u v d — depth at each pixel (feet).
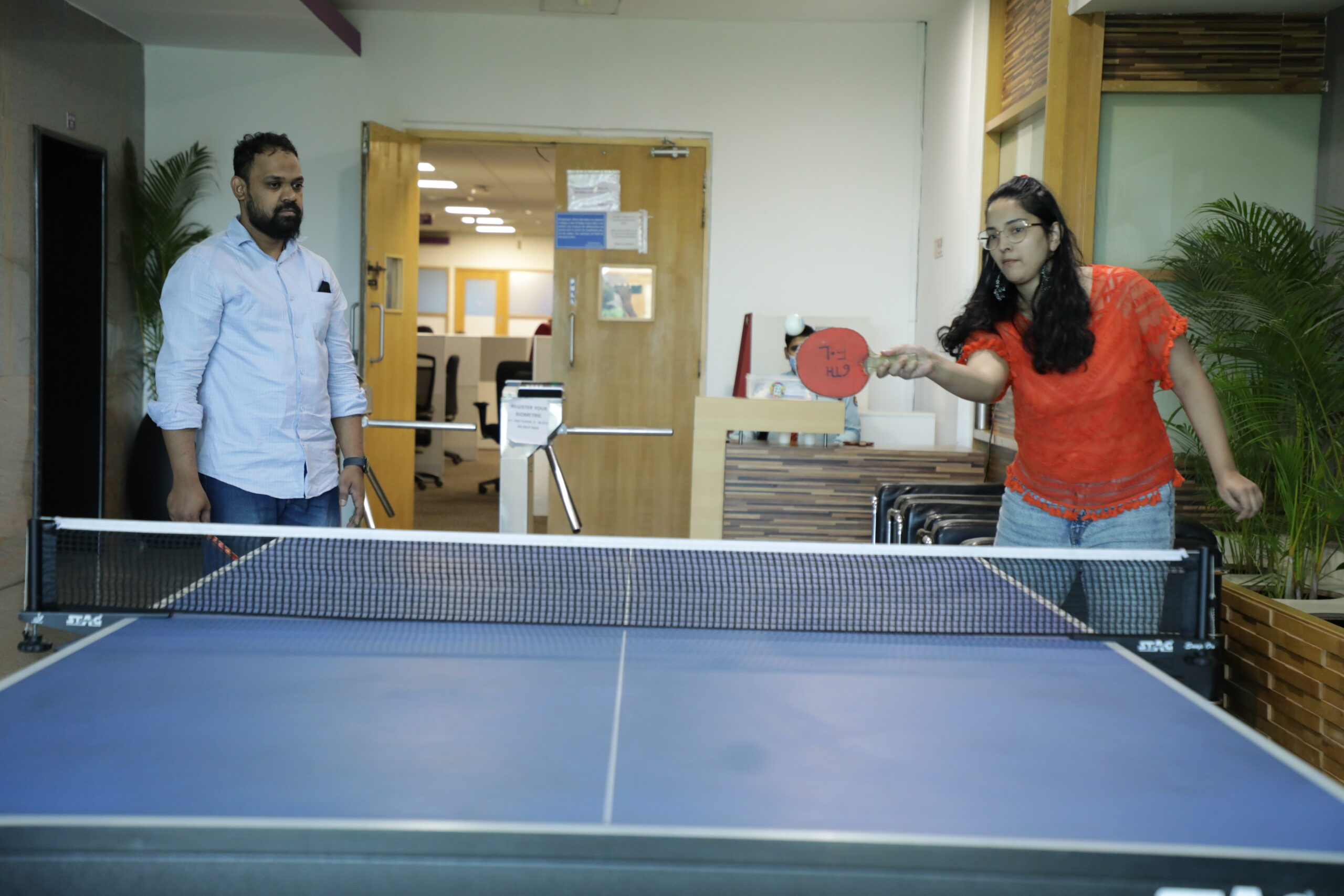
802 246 20.21
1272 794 3.41
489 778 3.35
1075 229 13.04
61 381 17.65
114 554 6.53
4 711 3.92
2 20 14.70
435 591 5.97
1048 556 6.06
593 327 20.24
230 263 7.83
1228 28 12.80
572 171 20.03
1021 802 3.29
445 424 10.05
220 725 3.80
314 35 18.35
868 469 14.40
